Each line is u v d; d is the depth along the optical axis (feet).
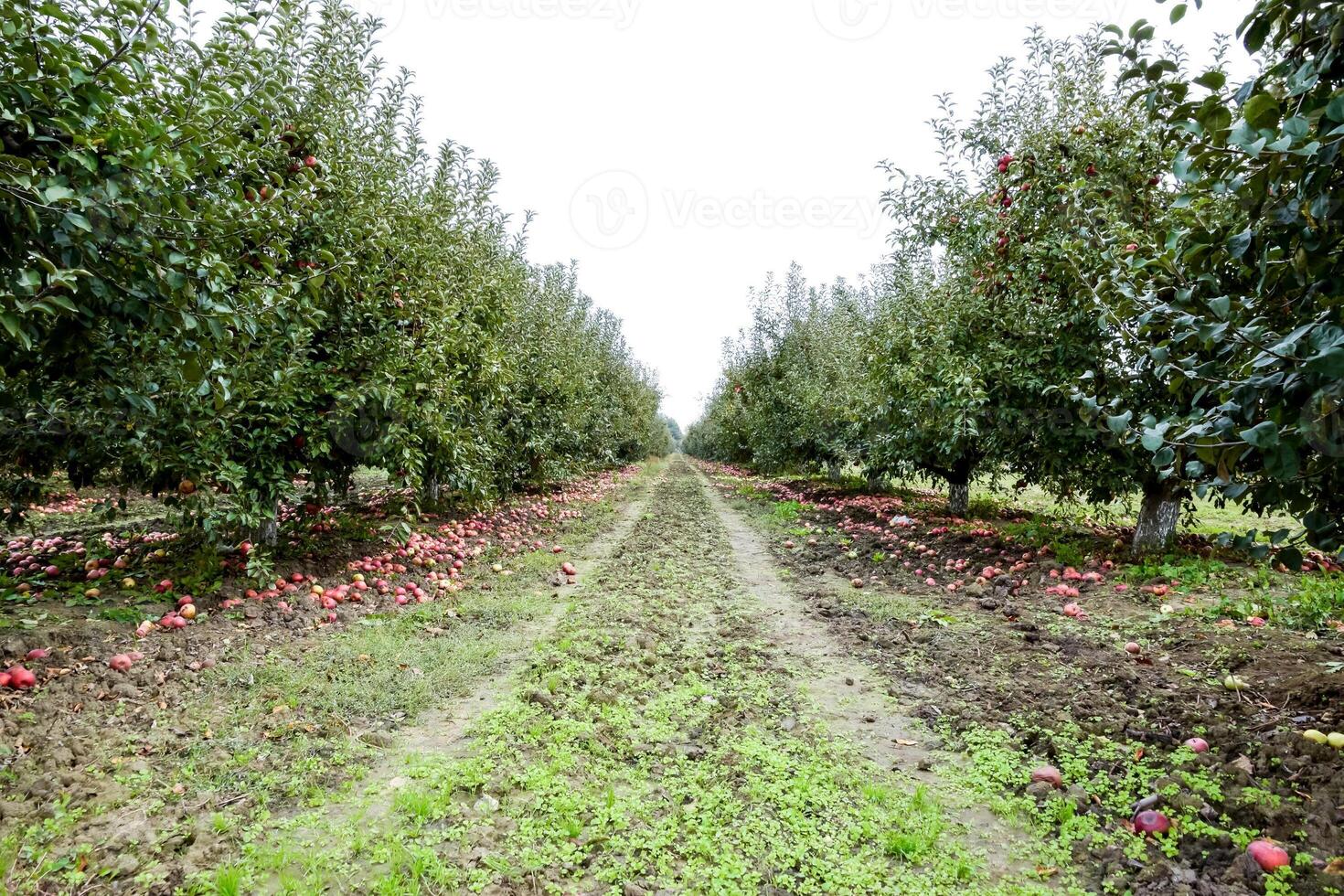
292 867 9.12
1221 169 8.51
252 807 10.52
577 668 16.98
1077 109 27.12
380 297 24.34
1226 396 8.49
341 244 22.02
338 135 23.11
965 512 42.27
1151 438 8.59
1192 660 15.72
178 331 12.03
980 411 27.55
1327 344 6.49
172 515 19.48
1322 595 17.90
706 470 131.85
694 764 12.47
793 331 77.92
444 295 28.14
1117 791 11.07
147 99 13.14
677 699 15.44
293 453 23.26
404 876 8.98
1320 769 10.46
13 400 14.48
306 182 18.93
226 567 21.97
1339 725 11.60
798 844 10.03
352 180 23.02
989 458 34.76
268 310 15.97
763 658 18.33
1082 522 36.40
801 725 14.20
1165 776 10.99
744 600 24.79
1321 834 9.16
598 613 22.24
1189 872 8.96
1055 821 10.59
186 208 11.58
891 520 40.40
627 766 12.39
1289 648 15.49
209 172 13.79
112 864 8.85
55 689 13.09
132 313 11.46
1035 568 25.84
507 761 12.19
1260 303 9.15
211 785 11.02
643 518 48.57
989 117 29.99
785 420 73.36
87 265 10.81
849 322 60.29
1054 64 28.04
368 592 23.11
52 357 13.38
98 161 10.76
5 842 8.98
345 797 10.96
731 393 101.30
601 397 73.82
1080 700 14.37
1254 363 7.39
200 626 17.57
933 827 10.32
